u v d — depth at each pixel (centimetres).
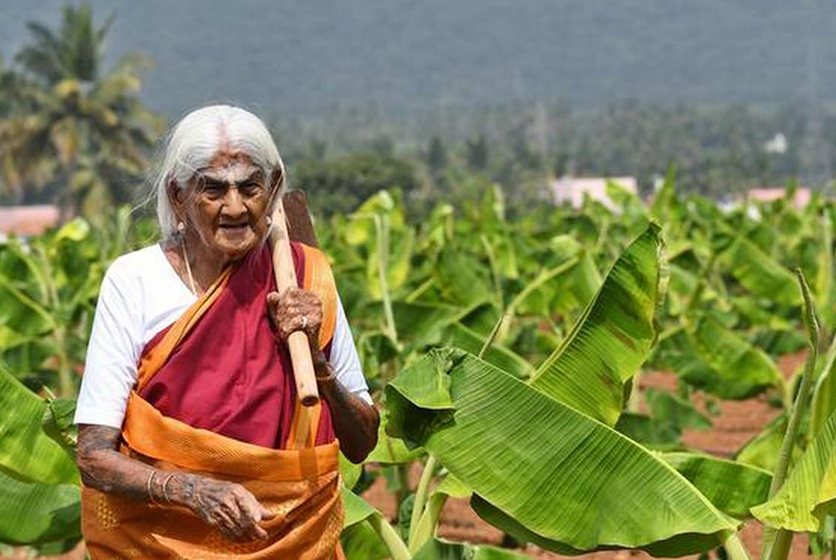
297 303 491
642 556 1096
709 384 1284
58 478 654
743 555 566
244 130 485
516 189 14225
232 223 485
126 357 491
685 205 2527
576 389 637
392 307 1218
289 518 493
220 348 490
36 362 1400
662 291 620
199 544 492
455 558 606
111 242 2619
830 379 604
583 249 1237
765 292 1672
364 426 517
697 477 662
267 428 489
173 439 486
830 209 2439
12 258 1772
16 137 8862
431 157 16150
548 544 581
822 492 549
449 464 577
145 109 9138
